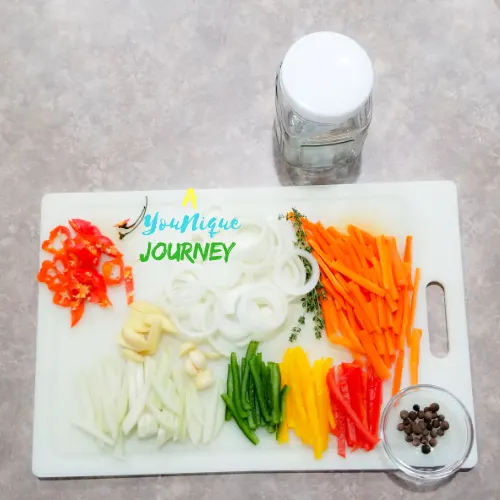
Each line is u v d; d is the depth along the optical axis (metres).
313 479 0.66
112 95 0.73
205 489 0.67
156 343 0.67
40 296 0.69
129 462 0.66
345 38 0.61
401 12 0.74
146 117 0.72
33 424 0.67
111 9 0.74
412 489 0.66
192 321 0.67
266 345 0.67
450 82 0.73
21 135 0.73
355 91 0.59
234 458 0.66
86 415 0.67
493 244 0.70
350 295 0.67
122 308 0.68
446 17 0.74
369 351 0.66
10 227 0.71
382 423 0.64
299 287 0.67
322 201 0.69
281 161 0.71
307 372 0.66
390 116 0.72
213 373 0.67
